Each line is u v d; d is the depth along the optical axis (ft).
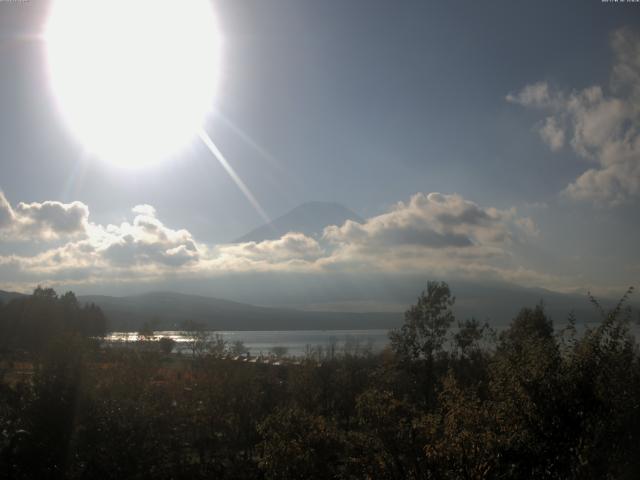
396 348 125.08
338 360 185.68
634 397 38.58
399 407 49.06
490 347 92.38
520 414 39.63
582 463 36.09
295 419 63.46
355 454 49.88
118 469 68.44
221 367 104.83
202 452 81.82
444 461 41.50
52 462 67.31
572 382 38.81
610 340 39.78
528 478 38.06
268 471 63.00
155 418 75.61
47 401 68.54
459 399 43.75
